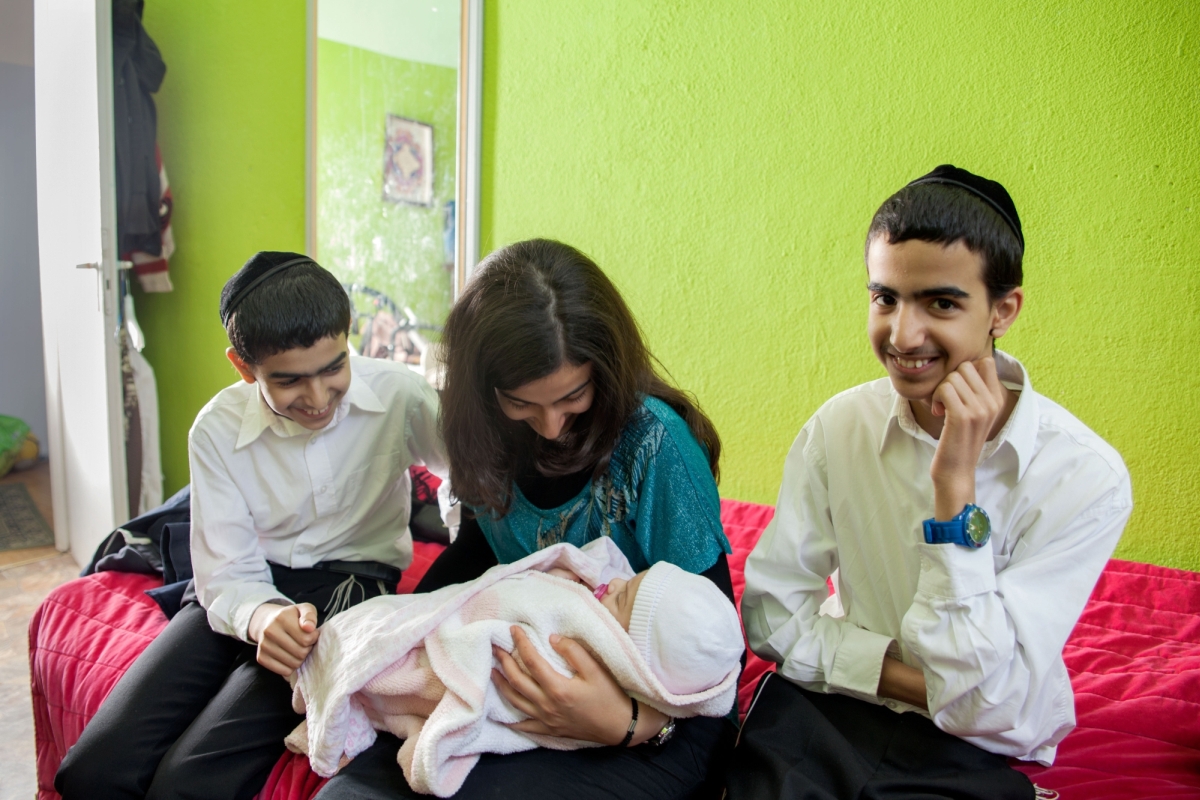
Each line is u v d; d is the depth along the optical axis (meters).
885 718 0.96
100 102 2.20
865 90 1.94
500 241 2.64
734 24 2.10
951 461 0.86
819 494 1.08
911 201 0.83
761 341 2.17
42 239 2.82
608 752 0.94
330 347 1.12
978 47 1.78
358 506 1.40
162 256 2.71
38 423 4.14
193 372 2.84
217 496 1.28
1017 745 0.90
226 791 1.06
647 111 2.28
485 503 1.11
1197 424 1.63
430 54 2.59
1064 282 1.75
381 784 0.91
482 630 0.94
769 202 2.11
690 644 0.90
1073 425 0.93
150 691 1.16
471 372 0.99
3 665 2.06
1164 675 1.22
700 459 1.06
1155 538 1.71
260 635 1.12
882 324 0.87
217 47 2.66
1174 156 1.60
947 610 0.87
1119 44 1.62
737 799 0.88
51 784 1.41
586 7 2.35
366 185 2.67
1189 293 1.61
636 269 2.37
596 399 1.01
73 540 2.80
